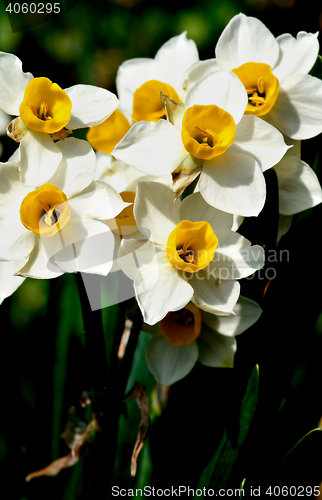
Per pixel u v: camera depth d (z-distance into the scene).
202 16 0.94
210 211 0.33
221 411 0.36
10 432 0.38
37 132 0.32
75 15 0.84
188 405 0.36
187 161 0.32
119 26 0.93
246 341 0.35
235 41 0.35
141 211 0.32
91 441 0.36
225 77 0.32
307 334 0.36
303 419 0.36
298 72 0.34
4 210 0.32
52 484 0.37
